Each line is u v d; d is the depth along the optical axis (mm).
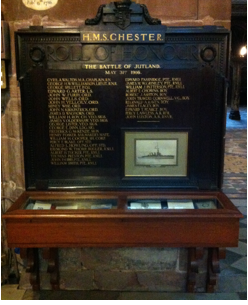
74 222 2312
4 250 2916
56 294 2707
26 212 2318
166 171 2656
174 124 2588
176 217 2283
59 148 2623
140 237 2330
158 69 2508
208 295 2691
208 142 2600
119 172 2660
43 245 2344
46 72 2510
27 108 2559
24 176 2771
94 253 2701
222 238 2324
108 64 2502
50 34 2459
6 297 2688
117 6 2430
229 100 18578
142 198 2576
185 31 2438
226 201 2463
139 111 2576
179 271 2715
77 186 2656
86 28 2443
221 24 2564
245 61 15164
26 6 2553
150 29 2445
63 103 2557
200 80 2520
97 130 2602
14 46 2596
